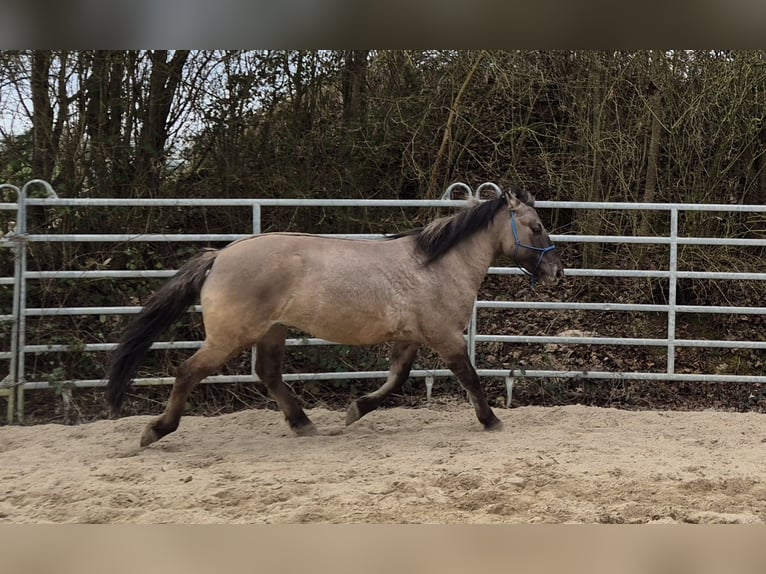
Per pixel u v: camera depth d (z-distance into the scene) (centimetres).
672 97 929
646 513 380
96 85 818
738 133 920
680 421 628
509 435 564
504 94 943
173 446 541
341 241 538
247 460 487
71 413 664
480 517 371
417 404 733
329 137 891
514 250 566
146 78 852
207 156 885
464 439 549
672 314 702
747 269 926
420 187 931
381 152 902
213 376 673
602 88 930
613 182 953
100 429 588
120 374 502
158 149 866
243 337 502
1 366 704
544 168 984
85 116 820
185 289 512
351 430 596
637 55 917
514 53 920
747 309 696
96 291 721
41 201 630
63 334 679
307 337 716
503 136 941
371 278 524
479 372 710
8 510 384
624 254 946
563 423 616
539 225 569
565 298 921
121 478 443
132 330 507
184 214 849
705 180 930
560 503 394
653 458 490
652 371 823
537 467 459
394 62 909
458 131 928
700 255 905
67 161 808
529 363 814
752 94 920
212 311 498
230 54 867
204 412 711
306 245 522
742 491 422
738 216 952
